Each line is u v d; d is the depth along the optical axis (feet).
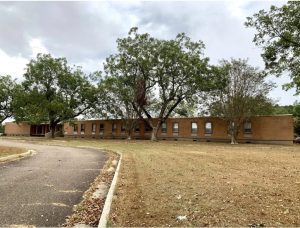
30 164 53.57
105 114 182.50
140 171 43.29
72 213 23.66
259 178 36.29
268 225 19.56
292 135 140.15
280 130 142.41
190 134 167.22
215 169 44.88
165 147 104.37
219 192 28.40
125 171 43.50
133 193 28.68
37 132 254.27
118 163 55.67
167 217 21.40
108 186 34.53
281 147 108.68
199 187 30.81
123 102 170.19
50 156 70.03
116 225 19.94
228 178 36.27
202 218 21.06
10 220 21.42
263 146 115.14
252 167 47.55
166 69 151.12
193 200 25.62
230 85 135.85
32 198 27.71
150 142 141.28
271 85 135.44
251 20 103.76
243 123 150.20
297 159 61.52
